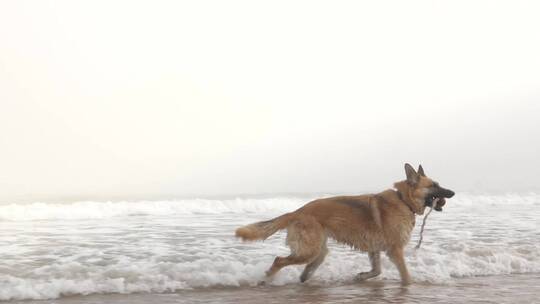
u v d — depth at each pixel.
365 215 6.92
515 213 17.52
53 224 14.05
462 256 8.22
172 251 8.72
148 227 13.03
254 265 7.29
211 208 19.12
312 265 6.95
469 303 5.60
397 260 6.91
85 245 9.46
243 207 19.94
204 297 5.84
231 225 13.56
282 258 6.73
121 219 15.64
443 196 7.18
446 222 14.07
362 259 8.16
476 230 12.01
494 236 10.84
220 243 9.82
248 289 6.38
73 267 6.92
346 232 6.87
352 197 7.13
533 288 6.48
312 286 6.64
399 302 5.64
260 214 17.80
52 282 6.07
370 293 6.17
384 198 7.12
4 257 7.99
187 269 6.95
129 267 7.00
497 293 6.15
